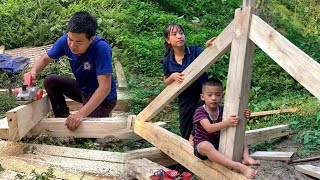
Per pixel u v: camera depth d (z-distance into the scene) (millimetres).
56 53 3717
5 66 5348
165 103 3396
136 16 7504
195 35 7121
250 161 2703
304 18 10758
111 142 3746
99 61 3580
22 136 3357
